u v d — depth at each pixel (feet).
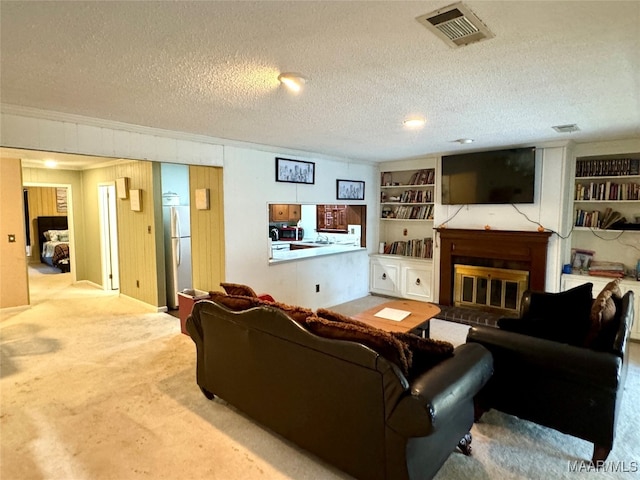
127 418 8.41
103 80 7.47
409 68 6.87
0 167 16.39
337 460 6.57
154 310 16.93
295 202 16.74
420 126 11.67
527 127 11.81
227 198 14.30
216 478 6.61
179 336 13.62
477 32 5.49
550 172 14.73
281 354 7.14
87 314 16.39
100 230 21.29
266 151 15.43
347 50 6.10
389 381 5.63
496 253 16.12
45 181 21.54
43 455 7.15
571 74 7.18
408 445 5.65
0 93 8.31
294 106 9.34
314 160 17.43
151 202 16.63
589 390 7.09
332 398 6.43
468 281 17.17
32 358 11.59
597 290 14.12
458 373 6.15
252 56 6.33
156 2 4.63
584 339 7.88
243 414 8.59
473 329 8.45
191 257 16.19
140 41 5.75
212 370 8.89
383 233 21.67
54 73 7.07
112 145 11.27
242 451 7.33
